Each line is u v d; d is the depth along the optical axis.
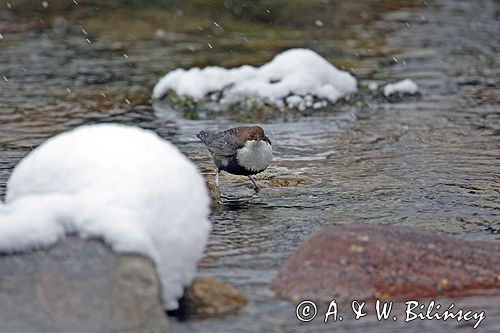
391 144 15.82
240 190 13.22
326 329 7.99
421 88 19.81
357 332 7.95
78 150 8.14
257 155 12.93
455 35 25.27
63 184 7.99
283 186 13.38
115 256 7.45
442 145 15.64
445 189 12.99
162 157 8.11
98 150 8.09
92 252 7.48
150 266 7.47
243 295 8.60
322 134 16.69
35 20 26.86
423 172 13.97
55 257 7.48
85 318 7.07
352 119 17.75
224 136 13.13
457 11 28.61
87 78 20.88
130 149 8.09
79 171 7.99
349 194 12.83
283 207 12.25
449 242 9.34
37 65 22.11
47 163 8.16
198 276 8.57
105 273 7.35
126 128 8.43
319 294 8.59
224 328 7.91
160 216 7.80
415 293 8.64
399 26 26.58
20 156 15.08
